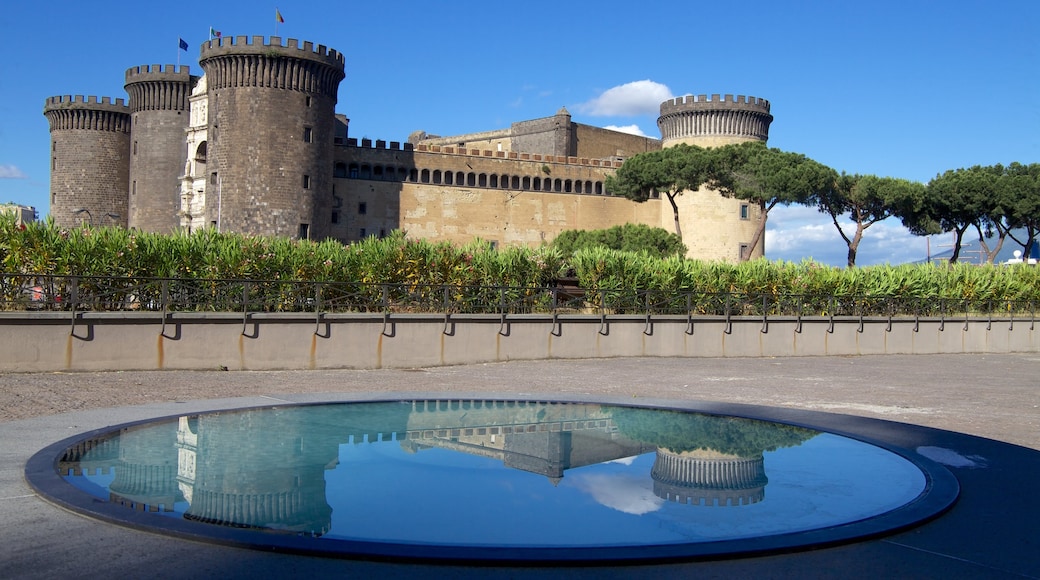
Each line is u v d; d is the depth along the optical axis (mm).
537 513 5770
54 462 7137
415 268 24391
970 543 5742
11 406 12305
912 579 5090
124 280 19469
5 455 8031
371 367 21281
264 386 16109
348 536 5297
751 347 29562
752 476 7094
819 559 5332
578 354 25562
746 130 86500
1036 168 73250
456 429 8922
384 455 7438
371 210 78625
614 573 4961
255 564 4996
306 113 69375
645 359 26203
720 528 5625
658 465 7336
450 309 24312
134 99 80125
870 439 8859
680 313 29094
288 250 22688
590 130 100688
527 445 8070
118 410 10680
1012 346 38125
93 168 83875
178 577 4852
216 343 19156
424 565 4988
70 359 17422
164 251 20641
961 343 36156
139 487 6375
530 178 85688
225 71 68250
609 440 8430
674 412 10641
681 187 69625
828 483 6926
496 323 23688
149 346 18328
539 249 28234
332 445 7875
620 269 28734
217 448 7715
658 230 67875
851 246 71375
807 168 64562
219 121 68688
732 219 85125
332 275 22844
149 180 78938
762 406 11703
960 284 38875
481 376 19516
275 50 67375
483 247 27594
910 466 7617
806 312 32625
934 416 14594
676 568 5082
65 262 19031
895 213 70000
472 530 5430
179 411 10594
